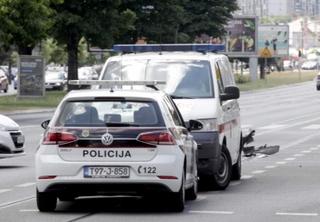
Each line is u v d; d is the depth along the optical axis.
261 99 146.12
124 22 135.25
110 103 28.94
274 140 66.50
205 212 29.33
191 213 29.08
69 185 28.20
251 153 46.84
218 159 34.75
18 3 101.62
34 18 104.25
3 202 32.22
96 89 30.53
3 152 43.34
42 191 28.56
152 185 28.12
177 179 28.34
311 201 32.25
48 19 106.44
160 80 36.25
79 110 28.84
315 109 114.69
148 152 28.09
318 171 44.28
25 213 29.20
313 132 75.25
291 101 138.50
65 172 28.09
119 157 28.06
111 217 28.22
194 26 179.25
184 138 29.95
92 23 131.88
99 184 28.06
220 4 181.38
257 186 37.47
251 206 30.88
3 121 43.75
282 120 92.25
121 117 28.55
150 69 36.81
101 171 28.02
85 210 29.86
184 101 35.12
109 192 28.36
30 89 118.25
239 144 40.75
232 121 38.59
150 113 28.61
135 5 148.75
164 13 151.62
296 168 46.00
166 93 33.09
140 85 31.61
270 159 51.53
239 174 40.28
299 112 107.69
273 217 28.20
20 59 117.75
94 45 136.00
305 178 40.84
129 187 28.16
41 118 91.88
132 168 27.98
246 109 113.88
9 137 43.44
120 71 37.06
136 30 150.25
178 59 37.00
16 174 42.31
